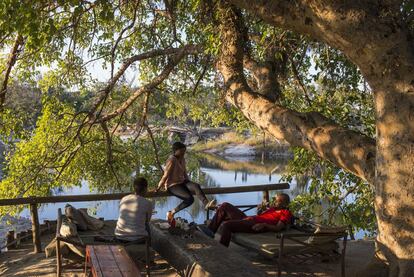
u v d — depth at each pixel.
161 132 15.54
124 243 6.39
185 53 11.64
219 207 7.64
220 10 8.37
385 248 5.44
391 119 5.26
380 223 5.49
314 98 11.68
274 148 44.12
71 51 11.90
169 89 14.43
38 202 8.21
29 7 6.58
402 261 5.23
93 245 5.96
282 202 7.42
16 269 7.34
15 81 12.91
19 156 13.63
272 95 8.83
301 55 10.97
